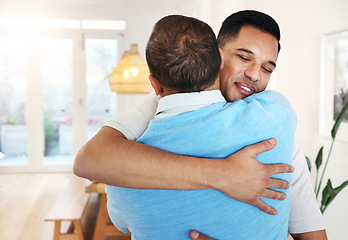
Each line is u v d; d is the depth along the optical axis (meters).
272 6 3.52
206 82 0.74
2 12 5.99
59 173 6.17
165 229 0.75
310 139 2.84
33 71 6.10
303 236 0.95
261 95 0.79
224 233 0.74
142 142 0.76
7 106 6.18
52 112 6.28
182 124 0.73
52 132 6.30
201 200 0.72
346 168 2.33
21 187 5.34
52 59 6.19
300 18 2.96
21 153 6.27
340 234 2.38
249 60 0.92
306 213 0.94
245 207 0.73
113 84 3.55
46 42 6.15
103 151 0.71
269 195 0.73
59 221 3.07
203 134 0.72
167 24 0.73
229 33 0.95
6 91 6.16
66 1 6.03
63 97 6.28
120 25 6.19
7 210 4.38
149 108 0.88
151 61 0.74
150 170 0.70
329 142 2.56
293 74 3.11
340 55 2.41
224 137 0.72
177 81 0.73
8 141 6.23
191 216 0.73
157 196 0.73
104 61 6.27
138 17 6.17
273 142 0.73
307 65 2.86
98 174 0.71
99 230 3.20
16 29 6.04
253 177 0.71
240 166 0.70
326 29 2.58
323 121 2.63
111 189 0.79
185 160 0.70
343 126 2.36
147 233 0.77
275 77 3.50
